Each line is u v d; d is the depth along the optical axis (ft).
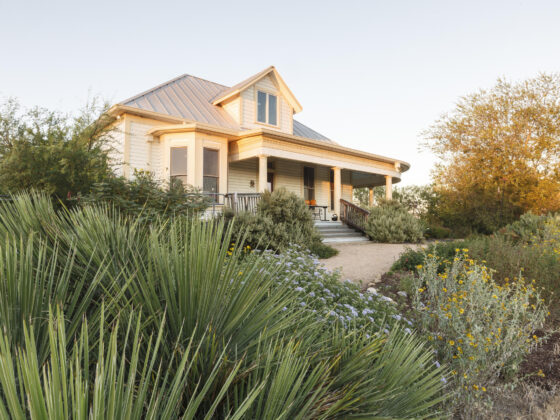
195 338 4.34
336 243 39.11
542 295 16.67
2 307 3.42
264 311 5.13
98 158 21.34
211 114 46.60
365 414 4.42
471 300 11.65
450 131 54.90
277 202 30.71
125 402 2.55
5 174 18.62
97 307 4.35
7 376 2.22
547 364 11.71
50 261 4.61
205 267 4.49
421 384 6.02
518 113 50.80
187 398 3.74
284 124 52.54
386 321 11.71
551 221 33.06
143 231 6.11
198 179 37.86
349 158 50.29
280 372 3.61
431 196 61.16
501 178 51.60
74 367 3.29
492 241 23.61
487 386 9.96
